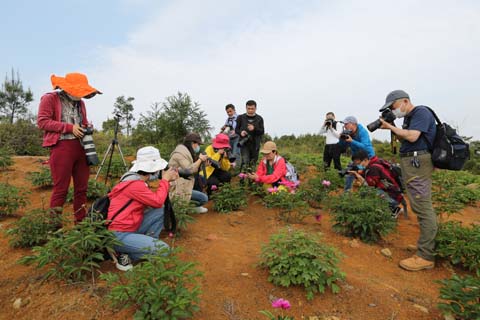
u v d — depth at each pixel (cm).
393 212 479
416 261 344
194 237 406
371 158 516
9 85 1920
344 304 269
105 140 1310
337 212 440
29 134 1205
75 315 241
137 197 305
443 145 318
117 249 303
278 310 257
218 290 281
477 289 241
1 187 463
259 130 696
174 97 1175
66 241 270
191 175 480
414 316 261
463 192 680
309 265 281
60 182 362
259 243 398
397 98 345
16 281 289
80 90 358
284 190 505
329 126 743
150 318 220
